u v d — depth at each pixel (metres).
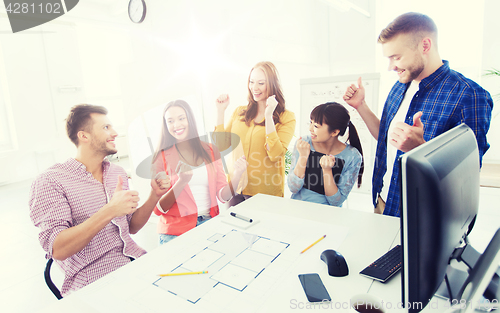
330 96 2.19
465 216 0.64
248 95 2.29
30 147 3.35
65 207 1.14
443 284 0.71
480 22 3.16
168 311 0.70
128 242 1.33
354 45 3.94
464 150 0.64
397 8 3.52
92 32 3.39
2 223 2.78
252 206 1.41
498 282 0.69
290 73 3.68
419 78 1.78
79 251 1.17
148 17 2.64
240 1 2.90
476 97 1.57
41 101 3.27
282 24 3.53
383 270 0.81
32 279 1.98
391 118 1.93
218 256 0.94
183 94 2.61
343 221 1.19
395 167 1.86
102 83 3.44
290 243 1.01
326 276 0.81
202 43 2.67
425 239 0.50
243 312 0.68
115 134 1.38
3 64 3.15
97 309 0.72
